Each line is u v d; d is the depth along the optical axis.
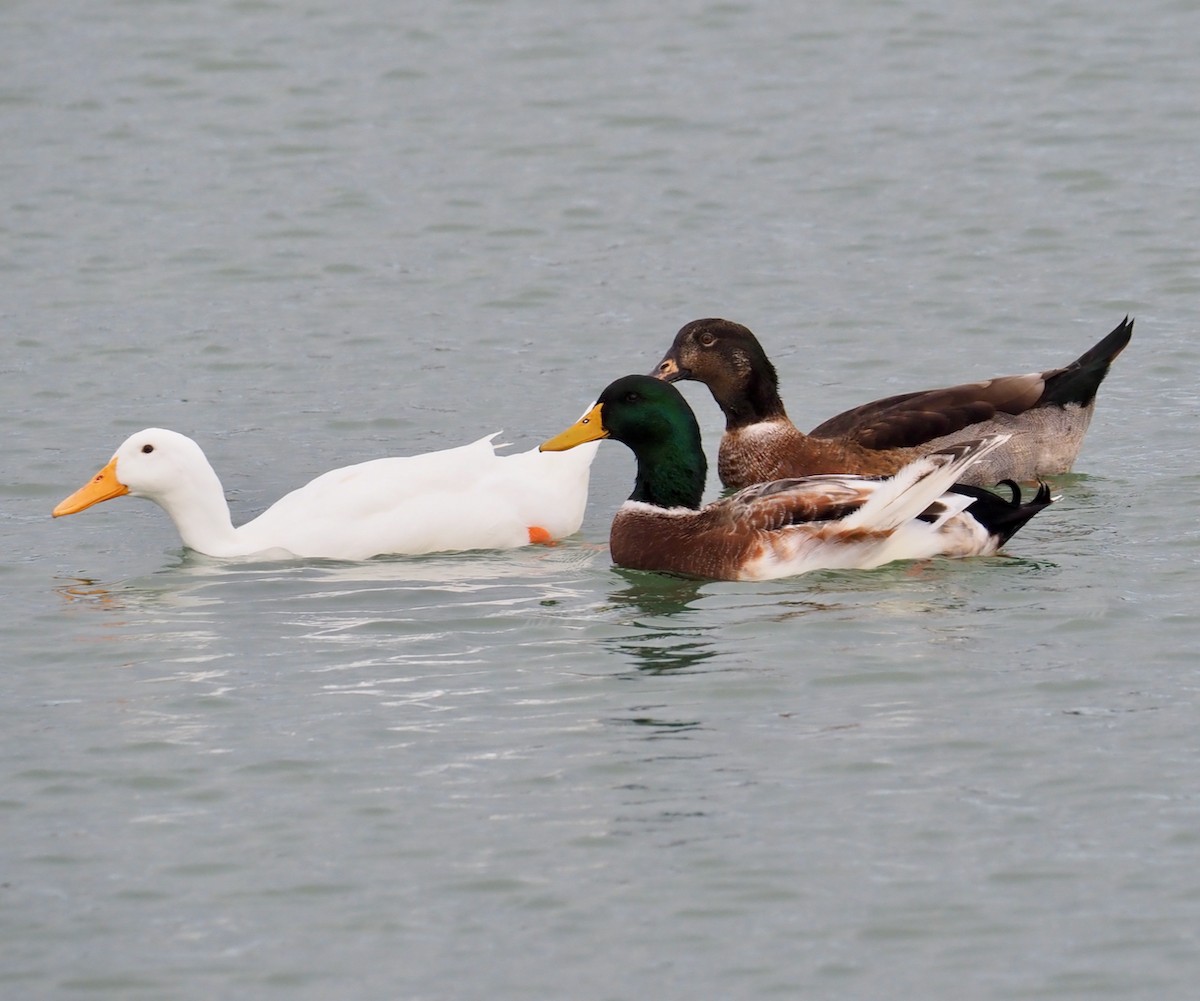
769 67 31.03
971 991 9.55
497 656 13.62
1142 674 12.88
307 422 19.81
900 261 24.19
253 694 13.02
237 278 24.19
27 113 29.77
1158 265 23.72
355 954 9.96
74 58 31.83
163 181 27.31
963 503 15.45
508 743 12.16
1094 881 10.44
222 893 10.52
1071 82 29.84
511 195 26.69
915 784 11.48
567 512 16.45
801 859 10.70
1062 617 13.92
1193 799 11.23
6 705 12.90
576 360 21.61
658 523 15.73
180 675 13.36
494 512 16.17
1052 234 24.83
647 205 26.23
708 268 24.16
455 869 10.70
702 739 12.14
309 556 15.95
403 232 25.58
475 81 30.78
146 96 30.39
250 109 29.88
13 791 11.67
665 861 10.72
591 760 11.88
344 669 13.42
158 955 9.99
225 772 11.87
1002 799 11.28
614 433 15.92
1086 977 9.64
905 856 10.72
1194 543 15.59
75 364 21.44
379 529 15.98
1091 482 17.67
